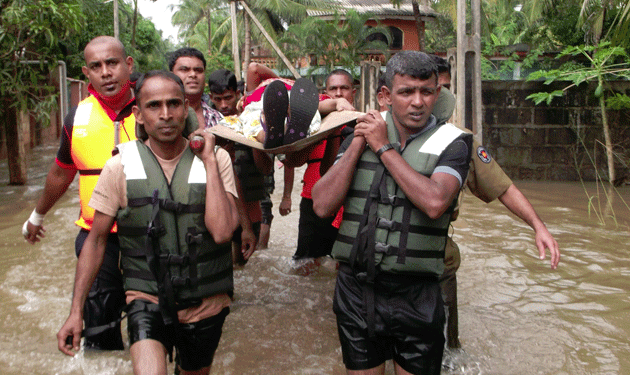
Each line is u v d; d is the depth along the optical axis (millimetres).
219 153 2797
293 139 3586
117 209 2674
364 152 2748
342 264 2824
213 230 2625
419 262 2637
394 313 2664
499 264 5633
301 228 5379
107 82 3350
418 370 2678
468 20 23234
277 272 5465
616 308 4500
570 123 11625
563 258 5840
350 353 2738
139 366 2443
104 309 3359
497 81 11695
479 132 9664
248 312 4461
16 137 10039
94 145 3361
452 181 2568
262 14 30797
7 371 3395
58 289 4879
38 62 10180
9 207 8281
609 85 11203
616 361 3607
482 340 3879
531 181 11734
